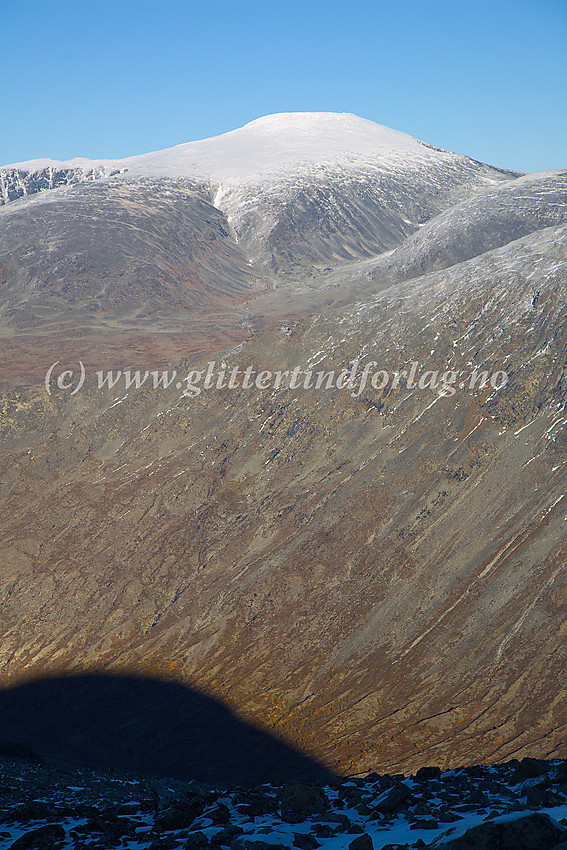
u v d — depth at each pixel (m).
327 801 13.55
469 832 8.02
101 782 25.42
